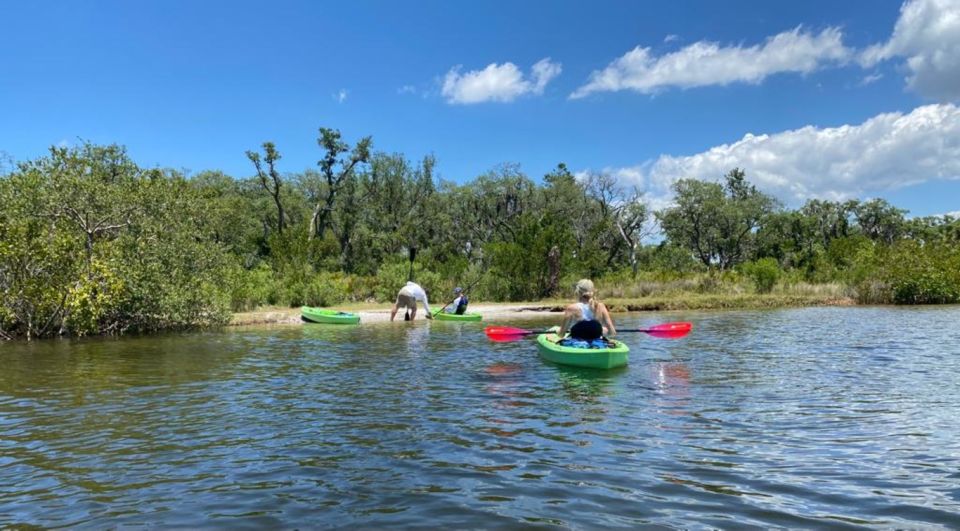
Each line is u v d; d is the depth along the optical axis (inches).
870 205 2755.9
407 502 171.3
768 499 171.2
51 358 471.5
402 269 1159.0
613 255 2377.0
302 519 160.9
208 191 1545.3
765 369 388.2
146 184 744.3
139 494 180.4
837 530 150.8
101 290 639.8
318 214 2158.0
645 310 1020.5
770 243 2630.4
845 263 1398.9
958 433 235.1
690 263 2362.2
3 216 623.2
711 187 2605.8
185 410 286.8
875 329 634.8
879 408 277.9
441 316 836.0
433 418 266.7
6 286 624.7
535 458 209.2
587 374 374.6
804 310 968.3
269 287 1018.7
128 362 446.6
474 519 159.2
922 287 1090.1
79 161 767.7
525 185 2348.7
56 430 253.0
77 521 161.5
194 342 578.6
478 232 2346.2
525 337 594.6
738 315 880.3
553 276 1221.7
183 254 749.3
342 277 1275.8
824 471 193.5
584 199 2341.3
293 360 449.7
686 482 184.7
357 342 565.6
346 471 198.2
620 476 190.5
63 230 668.7
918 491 175.8
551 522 157.1
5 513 167.2
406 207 2262.6
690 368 393.7
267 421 264.7
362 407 289.7
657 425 251.6
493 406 289.1
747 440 228.7
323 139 2003.0
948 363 403.5
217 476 195.3
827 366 398.0
